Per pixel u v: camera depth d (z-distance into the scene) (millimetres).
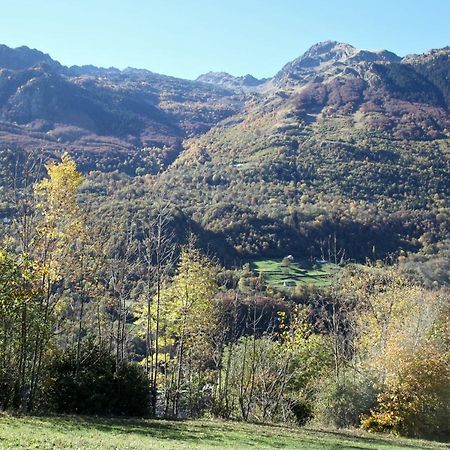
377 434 30797
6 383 25234
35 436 15469
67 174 26297
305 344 41500
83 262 27719
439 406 31812
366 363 37438
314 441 23766
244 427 27562
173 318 34562
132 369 29391
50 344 29172
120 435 19156
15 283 22688
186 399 37562
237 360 39031
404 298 43594
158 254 31953
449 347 39312
